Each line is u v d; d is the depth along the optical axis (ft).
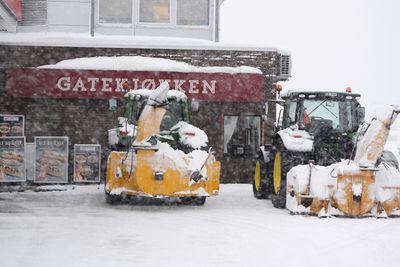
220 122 60.80
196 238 29.81
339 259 25.00
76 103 60.08
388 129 36.91
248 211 39.83
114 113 60.13
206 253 26.27
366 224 33.91
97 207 41.81
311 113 42.70
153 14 67.82
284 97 45.32
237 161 61.26
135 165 39.01
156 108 39.19
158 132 39.29
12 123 57.62
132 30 67.51
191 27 67.92
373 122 37.35
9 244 27.96
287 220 35.55
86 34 66.64
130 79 58.29
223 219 36.09
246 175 61.31
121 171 40.50
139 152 38.91
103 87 58.34
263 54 61.52
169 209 40.86
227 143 61.26
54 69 58.29
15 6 64.64
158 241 29.01
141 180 38.63
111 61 59.06
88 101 60.13
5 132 57.47
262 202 45.21
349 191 36.27
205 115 60.75
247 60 61.41
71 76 58.34
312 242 28.68
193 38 67.92
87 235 30.48
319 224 33.96
